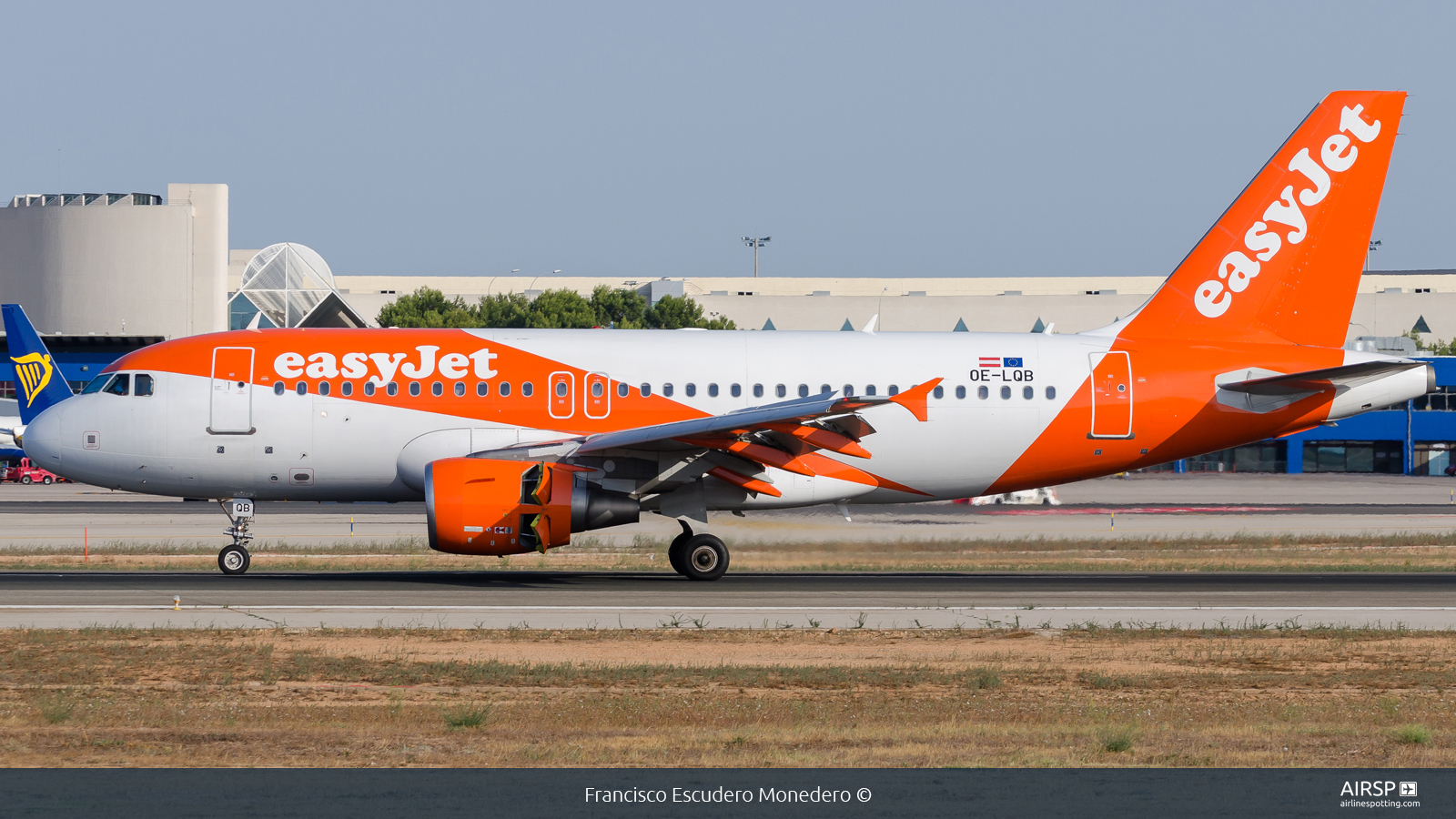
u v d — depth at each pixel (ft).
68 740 168.04
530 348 362.12
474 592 311.68
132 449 354.74
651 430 332.80
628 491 342.03
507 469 328.49
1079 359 377.91
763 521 541.34
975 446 371.97
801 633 254.68
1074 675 215.72
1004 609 291.17
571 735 172.04
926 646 242.17
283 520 582.76
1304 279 385.29
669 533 476.13
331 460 356.38
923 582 345.10
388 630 252.83
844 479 366.22
